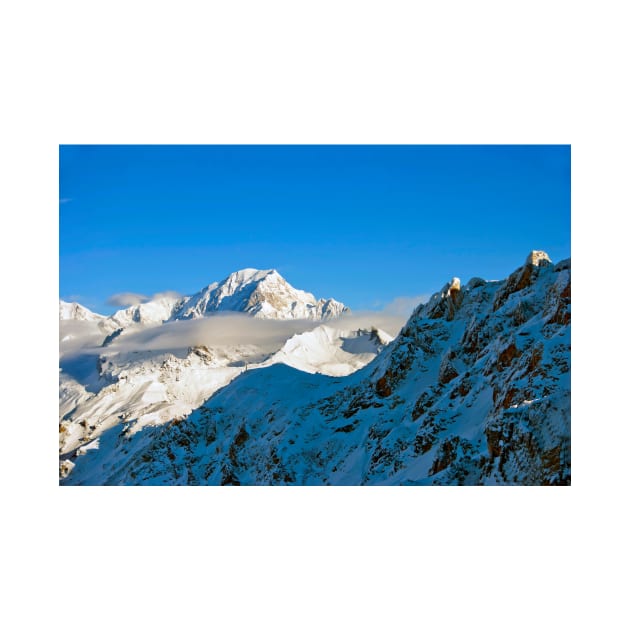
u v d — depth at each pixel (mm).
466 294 138625
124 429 178625
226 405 155750
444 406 103312
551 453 69250
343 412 129250
